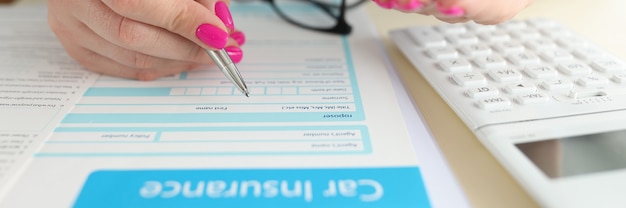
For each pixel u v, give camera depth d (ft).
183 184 0.77
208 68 1.20
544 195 0.71
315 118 0.97
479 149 0.89
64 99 1.03
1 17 1.53
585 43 1.23
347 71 1.20
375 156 0.84
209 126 0.93
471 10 0.86
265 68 1.20
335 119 0.96
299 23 1.53
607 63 1.10
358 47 1.36
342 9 1.45
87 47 1.14
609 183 0.72
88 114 0.97
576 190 0.71
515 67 1.12
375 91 1.09
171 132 0.91
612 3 1.64
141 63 1.11
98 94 1.07
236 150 0.86
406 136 0.91
